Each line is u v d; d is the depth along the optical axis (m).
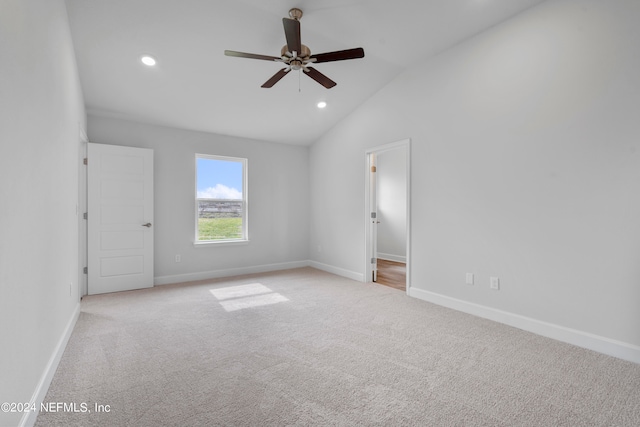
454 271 3.34
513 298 2.85
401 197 6.57
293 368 2.10
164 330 2.76
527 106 2.73
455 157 3.32
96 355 2.28
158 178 4.41
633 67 2.17
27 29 1.54
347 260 4.93
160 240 4.41
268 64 3.45
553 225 2.58
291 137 5.35
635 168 2.17
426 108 3.62
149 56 3.17
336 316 3.12
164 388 1.86
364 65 3.73
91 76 3.34
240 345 2.46
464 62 3.23
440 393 1.81
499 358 2.24
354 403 1.72
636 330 2.18
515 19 2.82
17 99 1.39
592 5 2.35
